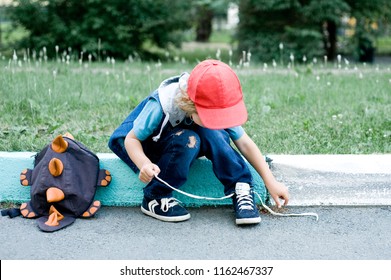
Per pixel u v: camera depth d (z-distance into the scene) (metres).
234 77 3.40
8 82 7.04
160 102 3.57
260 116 5.84
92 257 3.31
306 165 4.08
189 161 3.68
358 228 3.74
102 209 4.02
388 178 4.10
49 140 4.85
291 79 8.17
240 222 3.69
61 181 3.76
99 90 6.98
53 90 6.62
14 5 12.79
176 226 3.74
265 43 12.78
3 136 4.91
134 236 3.58
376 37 13.62
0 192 4.07
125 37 12.91
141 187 4.06
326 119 5.72
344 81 8.27
